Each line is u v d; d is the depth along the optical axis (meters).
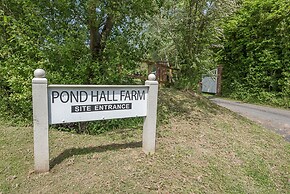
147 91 3.06
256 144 4.30
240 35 10.96
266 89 10.09
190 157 3.28
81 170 2.60
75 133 4.13
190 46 7.23
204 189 2.58
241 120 5.99
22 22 4.09
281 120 6.85
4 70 4.03
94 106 2.68
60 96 2.48
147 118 3.11
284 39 9.15
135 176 2.57
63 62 4.27
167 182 2.55
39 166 2.49
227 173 3.05
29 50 3.97
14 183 2.34
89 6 3.92
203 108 6.35
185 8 6.61
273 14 9.20
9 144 3.28
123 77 5.01
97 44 4.78
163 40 7.44
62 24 4.28
